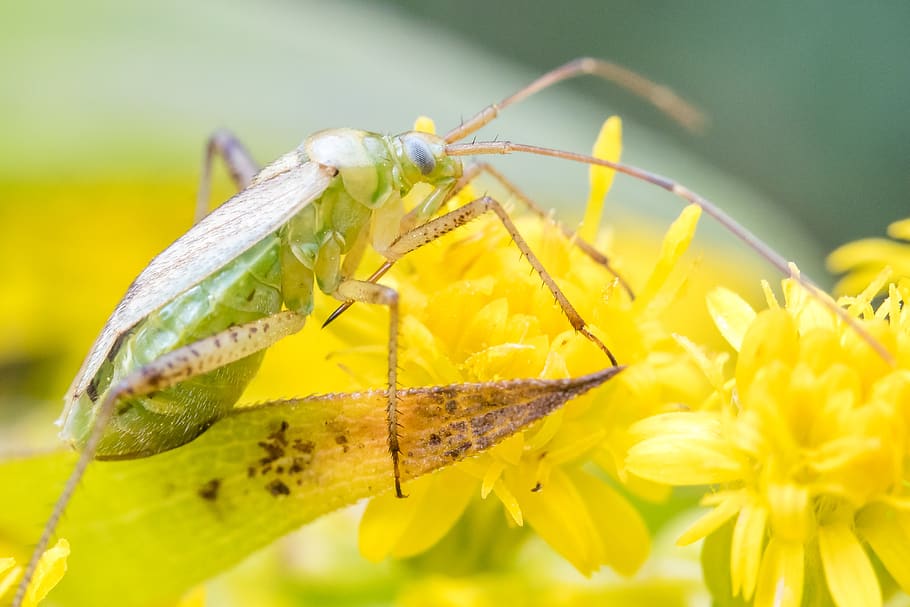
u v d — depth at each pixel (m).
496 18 0.08
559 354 0.05
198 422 0.05
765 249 0.05
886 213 0.07
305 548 0.05
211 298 0.05
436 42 0.06
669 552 0.05
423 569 0.05
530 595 0.05
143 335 0.05
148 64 0.06
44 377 0.06
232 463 0.05
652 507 0.05
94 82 0.06
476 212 0.05
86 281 0.06
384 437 0.05
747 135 0.07
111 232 0.06
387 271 0.05
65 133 0.06
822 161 0.07
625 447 0.05
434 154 0.05
